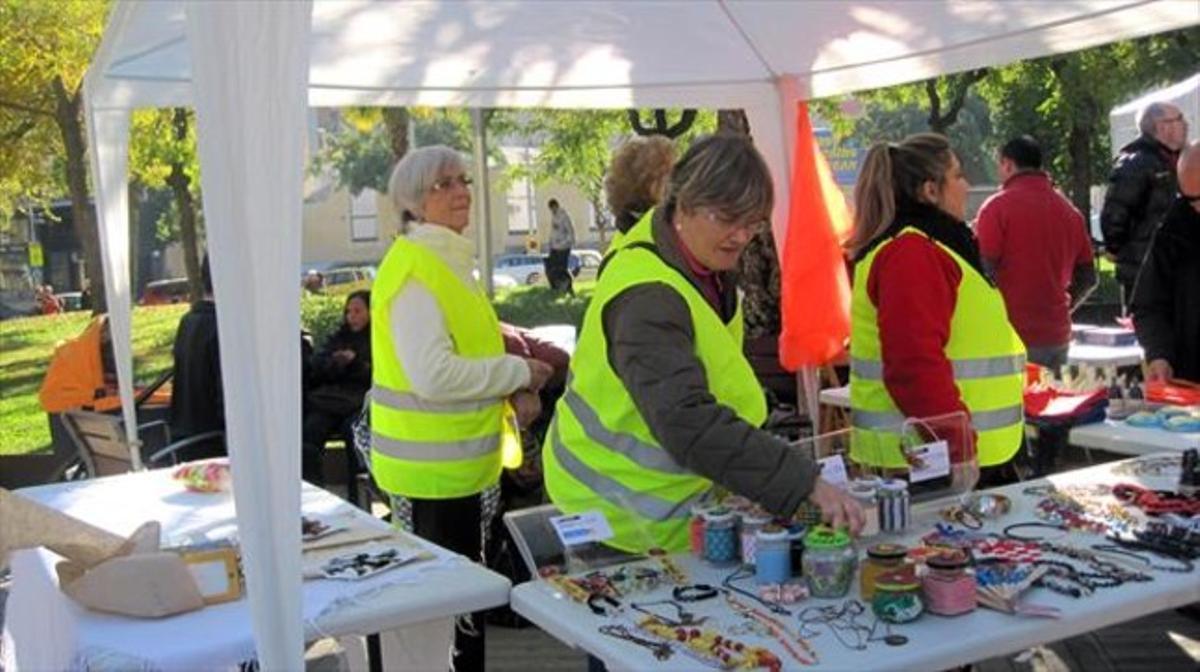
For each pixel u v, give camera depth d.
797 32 4.39
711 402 2.14
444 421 3.28
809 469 2.17
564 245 18.45
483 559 3.45
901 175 2.99
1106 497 2.75
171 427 5.23
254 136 1.96
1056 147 16.98
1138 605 2.08
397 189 3.31
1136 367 5.49
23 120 13.62
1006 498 2.69
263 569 2.03
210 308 5.18
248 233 1.97
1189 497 2.69
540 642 4.38
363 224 29.56
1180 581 2.16
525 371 3.34
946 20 4.20
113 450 4.82
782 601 2.13
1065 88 14.92
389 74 4.78
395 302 3.23
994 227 5.39
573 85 5.16
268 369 2.00
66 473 5.70
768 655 1.87
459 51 4.51
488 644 4.37
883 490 2.45
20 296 24.66
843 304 4.95
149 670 2.09
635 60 4.79
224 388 2.00
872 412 3.14
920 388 2.86
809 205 4.95
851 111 14.14
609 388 2.34
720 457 2.13
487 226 8.20
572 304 16.50
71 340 6.03
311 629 2.22
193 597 2.34
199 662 2.13
